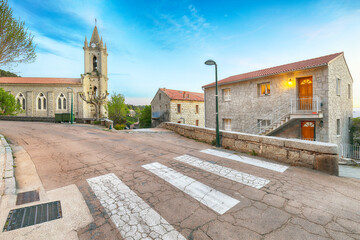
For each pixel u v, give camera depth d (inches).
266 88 502.3
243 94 547.5
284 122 414.0
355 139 500.4
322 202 113.5
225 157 218.8
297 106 426.6
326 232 86.1
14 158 207.0
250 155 227.9
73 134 401.1
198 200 117.5
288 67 469.4
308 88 419.2
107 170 172.6
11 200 113.6
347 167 257.1
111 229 89.4
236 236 84.2
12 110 1120.2
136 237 83.7
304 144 178.9
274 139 205.6
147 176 158.1
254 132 516.1
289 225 91.7
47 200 116.3
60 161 199.9
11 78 1428.4
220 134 281.0
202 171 170.4
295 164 185.6
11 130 453.1
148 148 268.1
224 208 107.9
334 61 403.2
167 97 1042.1
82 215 100.7
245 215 100.7
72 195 123.3
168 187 136.6
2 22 262.5
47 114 1371.8
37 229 88.0
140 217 99.3
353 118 526.6
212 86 631.2
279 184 140.8
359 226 90.1
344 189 131.6
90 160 204.8
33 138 340.8
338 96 423.5
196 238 83.0
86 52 1529.3
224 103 609.3
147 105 1501.0
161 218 98.4
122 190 131.4
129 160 205.8
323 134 382.6
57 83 1370.6
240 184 141.6
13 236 82.4
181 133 406.9
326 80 378.3
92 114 1496.1
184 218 98.3
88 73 1489.9
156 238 83.0
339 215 99.7
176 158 214.5
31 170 170.6
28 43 297.9
